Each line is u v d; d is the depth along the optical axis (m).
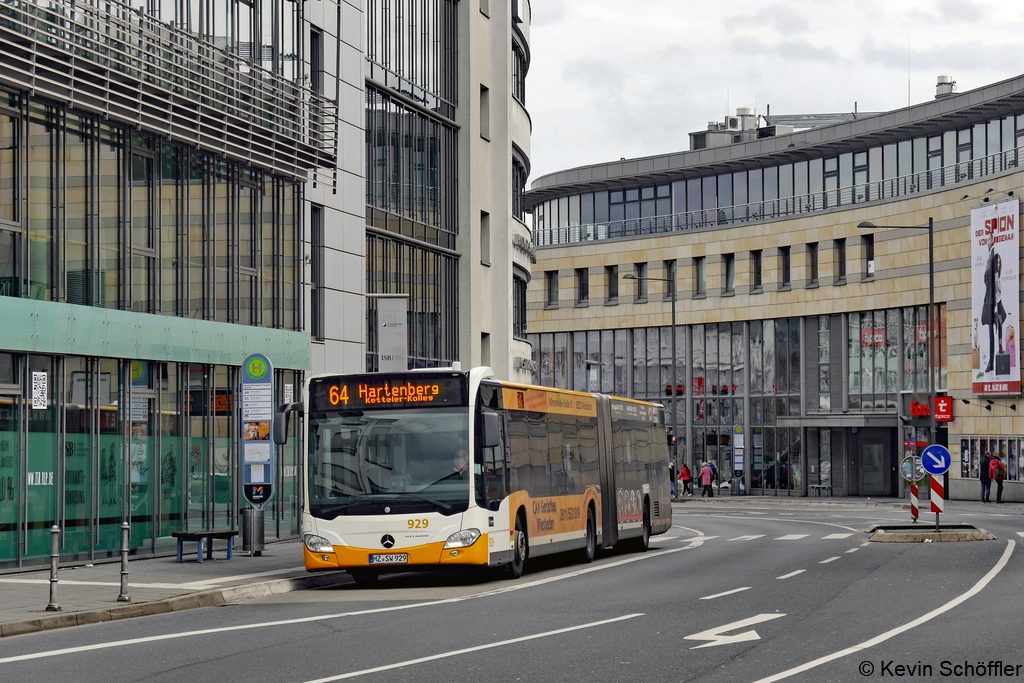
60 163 23.23
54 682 11.27
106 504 24.44
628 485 30.39
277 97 29.23
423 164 40.84
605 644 13.27
